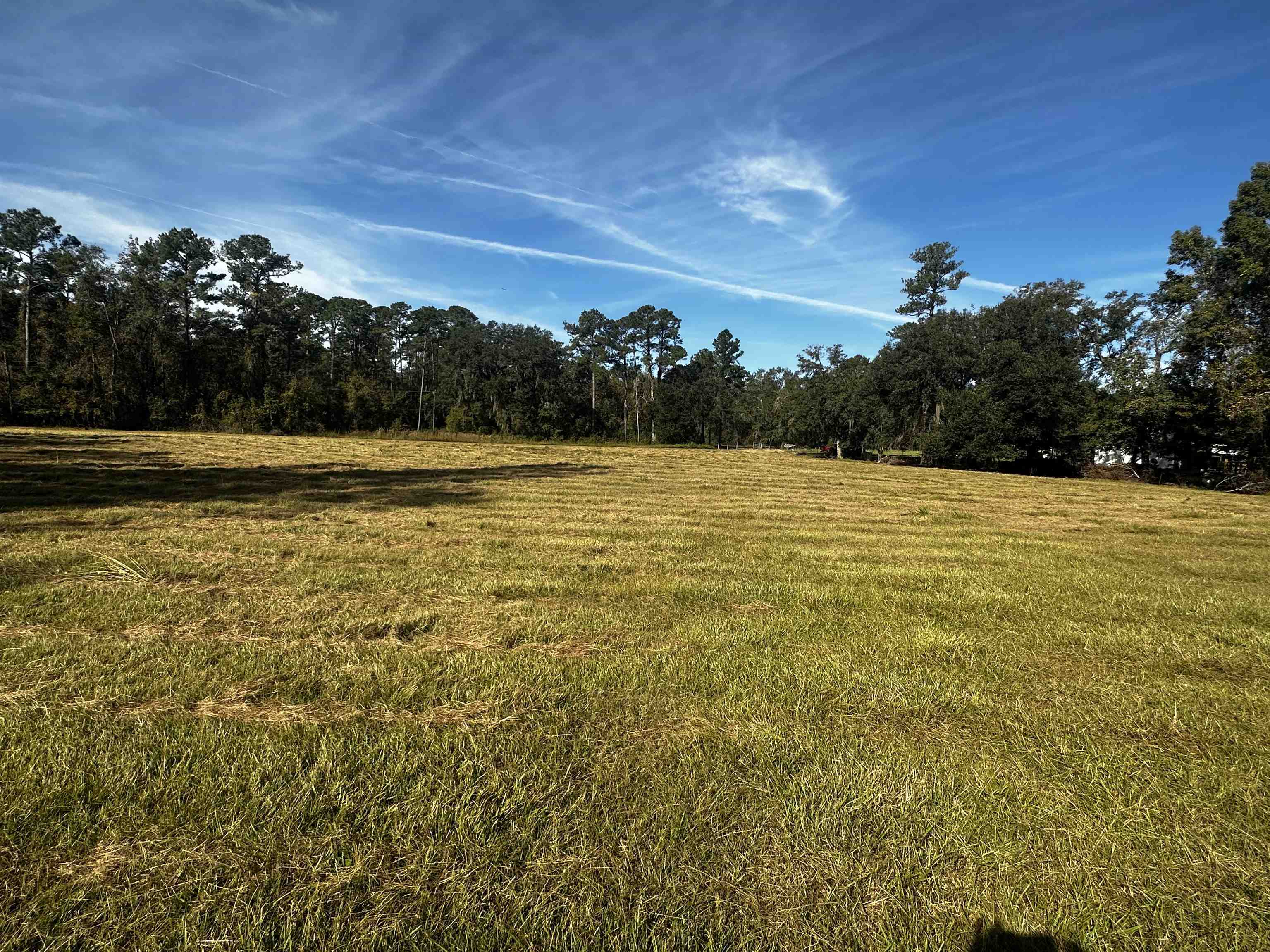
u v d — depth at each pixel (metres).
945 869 2.30
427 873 2.19
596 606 5.55
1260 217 27.64
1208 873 2.32
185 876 2.15
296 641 4.43
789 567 7.41
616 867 2.26
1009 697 3.82
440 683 3.79
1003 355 38.50
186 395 52.75
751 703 3.62
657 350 79.50
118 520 9.20
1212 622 5.53
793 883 2.21
